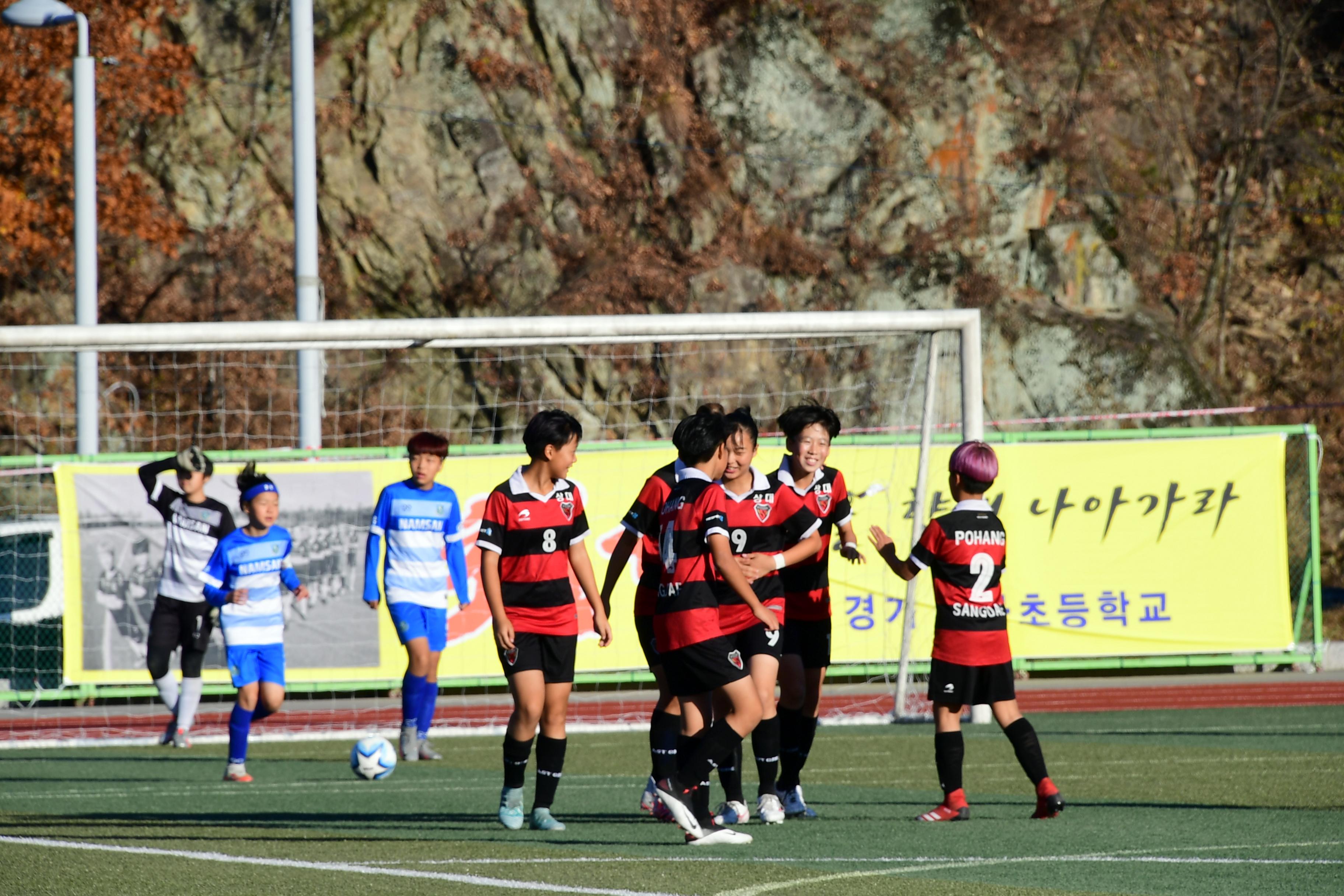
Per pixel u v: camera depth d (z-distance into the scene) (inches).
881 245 3651.6
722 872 729.0
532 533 922.7
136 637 1923.0
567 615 933.2
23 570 1937.7
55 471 1915.6
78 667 1905.8
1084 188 3880.4
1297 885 684.1
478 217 3548.2
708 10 3796.8
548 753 927.7
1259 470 2053.4
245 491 1277.1
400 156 3553.2
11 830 929.5
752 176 3668.8
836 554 1948.8
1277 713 1733.5
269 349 1556.3
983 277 3587.6
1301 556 2308.1
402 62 3614.7
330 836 893.2
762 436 1946.4
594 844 845.2
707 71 3735.2
